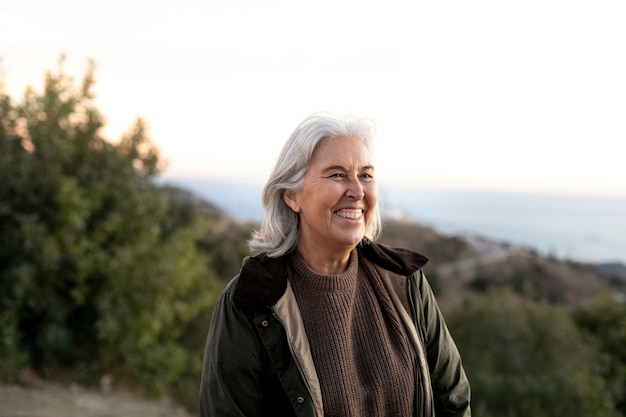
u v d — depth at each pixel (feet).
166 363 28.81
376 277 5.85
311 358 5.30
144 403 25.52
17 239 26.61
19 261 26.43
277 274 5.44
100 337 26.78
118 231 29.27
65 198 26.73
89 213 28.17
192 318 35.70
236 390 5.30
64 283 27.66
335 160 5.39
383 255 5.83
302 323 5.42
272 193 5.74
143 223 30.30
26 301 25.79
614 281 211.00
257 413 5.36
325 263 5.70
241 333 5.34
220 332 5.42
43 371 25.81
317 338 5.41
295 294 5.58
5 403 19.86
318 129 5.43
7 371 23.75
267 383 5.36
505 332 52.85
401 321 5.73
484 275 197.67
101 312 27.58
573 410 46.03
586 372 49.93
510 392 46.83
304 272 5.63
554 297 177.99
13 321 25.21
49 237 26.58
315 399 5.17
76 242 27.78
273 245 5.76
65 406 21.06
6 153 27.48
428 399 5.60
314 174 5.44
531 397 46.50
